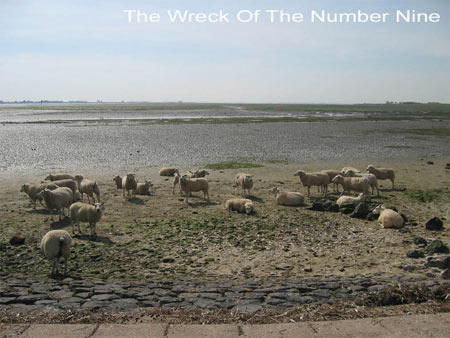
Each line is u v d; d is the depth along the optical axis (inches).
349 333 265.6
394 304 335.6
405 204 799.7
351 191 927.0
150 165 1214.9
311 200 825.5
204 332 271.3
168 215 697.0
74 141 1738.4
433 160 1363.2
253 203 788.0
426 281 405.4
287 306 333.1
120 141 1763.0
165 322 298.0
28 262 481.7
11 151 1427.2
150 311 318.7
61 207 657.0
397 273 454.0
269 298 354.3
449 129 2593.5
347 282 408.8
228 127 2586.1
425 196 858.8
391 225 637.3
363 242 571.5
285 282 414.3
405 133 2295.8
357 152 1529.3
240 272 462.9
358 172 968.3
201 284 409.7
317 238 589.0
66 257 444.8
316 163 1284.4
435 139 2003.0
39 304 333.1
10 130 2245.3
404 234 606.5
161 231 608.7
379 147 1678.2
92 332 270.5
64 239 431.8
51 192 637.3
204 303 339.6
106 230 608.4
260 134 2151.8
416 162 1320.1
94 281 421.1
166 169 1059.9
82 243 549.3
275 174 1099.9
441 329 269.3
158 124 2800.2
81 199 794.2
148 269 468.4
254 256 516.7
